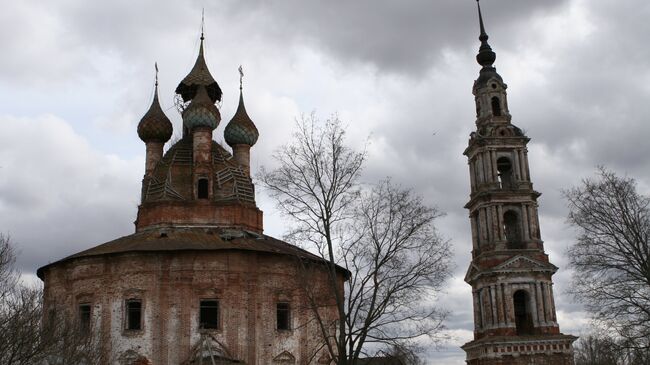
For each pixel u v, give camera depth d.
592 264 43.47
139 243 49.94
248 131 62.44
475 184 59.78
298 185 38.78
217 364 45.09
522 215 57.03
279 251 49.69
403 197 39.41
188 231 53.34
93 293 48.88
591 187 44.31
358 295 37.16
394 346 37.34
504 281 54.66
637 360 44.62
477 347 55.00
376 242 37.94
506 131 59.41
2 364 32.81
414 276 37.88
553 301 55.06
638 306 41.78
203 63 63.62
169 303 47.66
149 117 60.72
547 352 52.59
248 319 48.03
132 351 46.75
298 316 49.38
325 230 38.22
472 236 59.22
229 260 48.72
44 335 37.31
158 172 57.62
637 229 42.94
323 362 49.34
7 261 43.12
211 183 56.31
